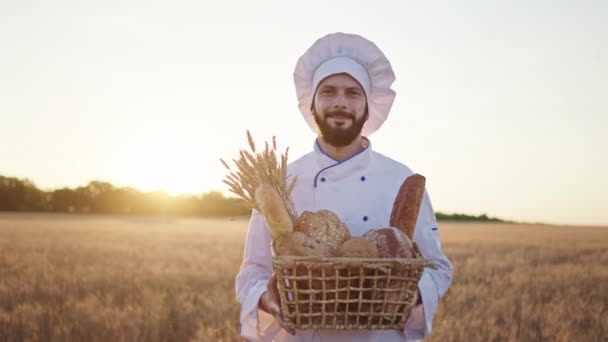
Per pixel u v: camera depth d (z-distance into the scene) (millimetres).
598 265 18297
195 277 14055
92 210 100125
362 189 3211
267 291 2863
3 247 22844
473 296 11273
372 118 3580
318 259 2502
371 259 2498
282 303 2631
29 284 11852
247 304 3027
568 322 8211
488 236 41625
